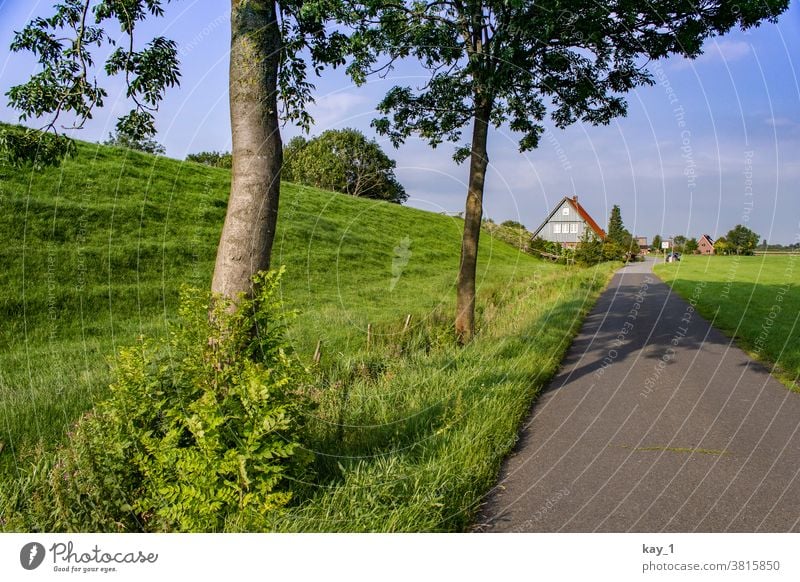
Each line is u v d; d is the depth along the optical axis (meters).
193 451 3.87
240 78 4.91
